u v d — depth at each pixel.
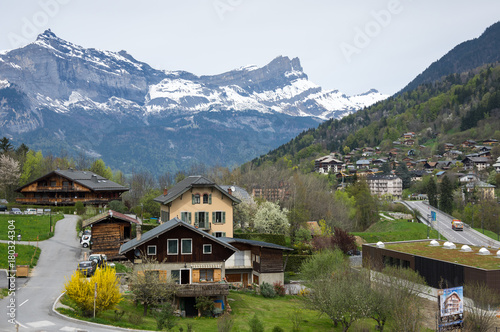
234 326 41.50
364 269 54.81
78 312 36.81
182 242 48.31
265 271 60.47
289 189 141.12
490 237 133.62
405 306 43.91
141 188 189.62
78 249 65.81
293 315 49.12
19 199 119.50
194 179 81.81
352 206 157.38
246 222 98.81
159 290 41.19
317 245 92.44
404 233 131.38
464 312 46.59
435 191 195.38
